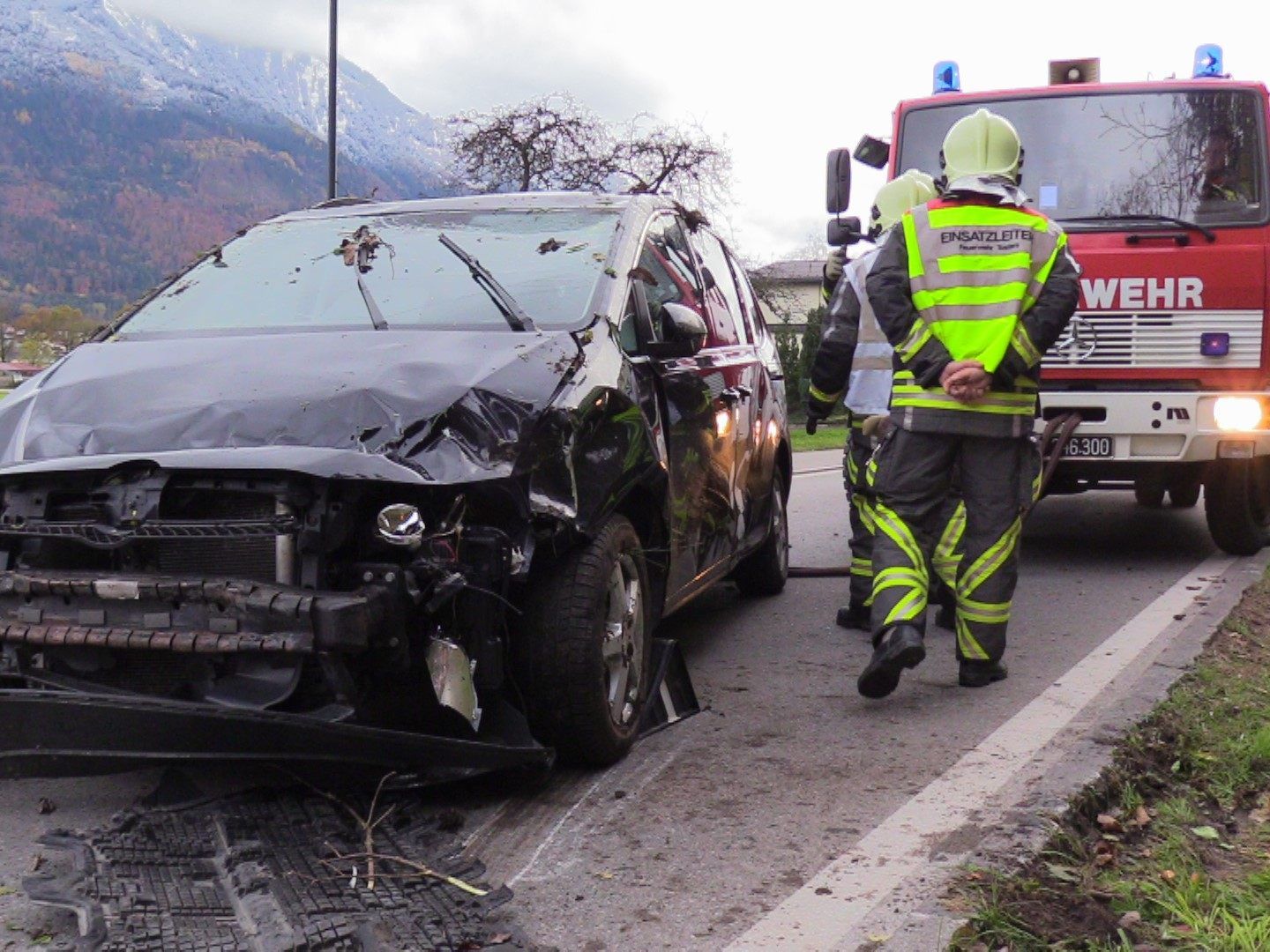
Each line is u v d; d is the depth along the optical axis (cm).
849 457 659
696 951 309
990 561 540
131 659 366
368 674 361
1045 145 830
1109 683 549
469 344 423
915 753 459
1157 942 309
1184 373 787
